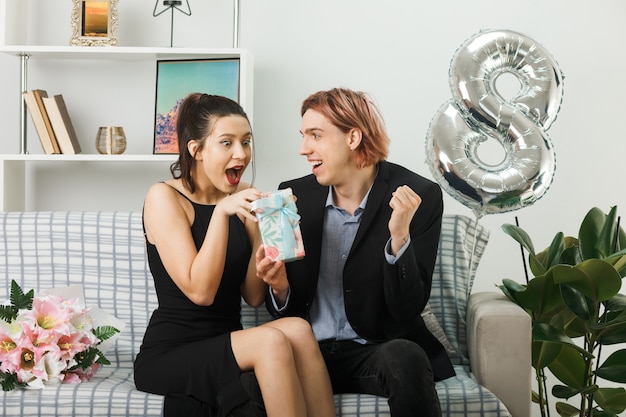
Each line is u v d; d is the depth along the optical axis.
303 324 2.06
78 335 2.21
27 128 3.23
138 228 2.56
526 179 2.36
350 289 2.21
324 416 2.02
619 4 3.12
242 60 2.98
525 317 2.19
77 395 2.06
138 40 3.21
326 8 3.16
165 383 2.08
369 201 2.24
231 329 2.25
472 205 2.45
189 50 2.98
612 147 3.13
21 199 3.18
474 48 2.39
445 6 3.14
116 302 2.55
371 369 2.10
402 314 2.20
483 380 2.19
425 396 1.96
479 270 3.18
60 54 3.08
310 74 3.17
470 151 2.42
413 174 2.33
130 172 3.22
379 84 3.15
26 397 2.07
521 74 2.42
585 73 3.13
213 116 2.22
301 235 2.24
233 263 2.24
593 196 3.14
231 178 2.25
